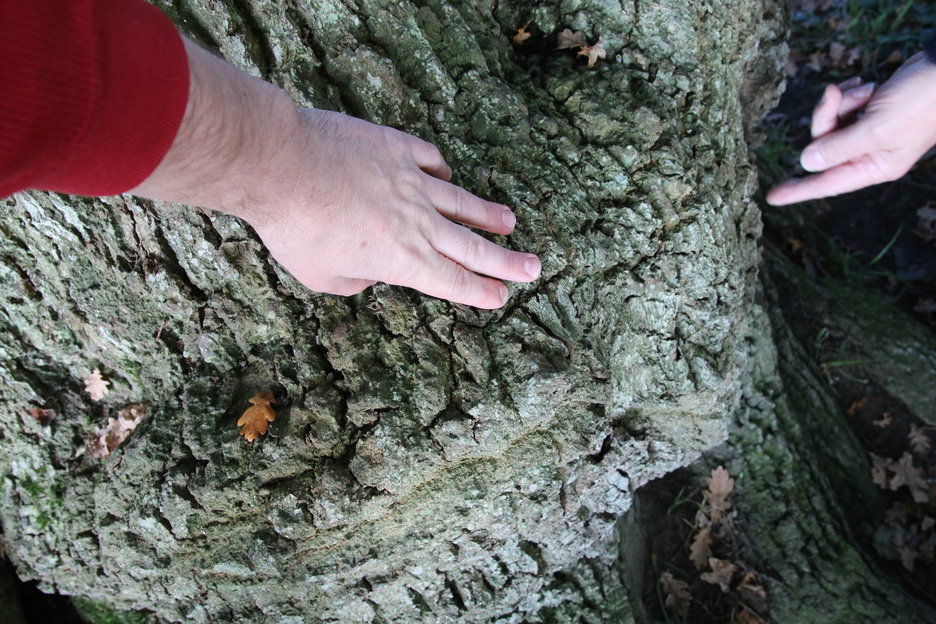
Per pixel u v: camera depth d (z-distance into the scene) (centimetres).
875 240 368
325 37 164
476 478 170
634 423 203
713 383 198
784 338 304
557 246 168
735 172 210
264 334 173
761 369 269
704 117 199
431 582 194
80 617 211
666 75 191
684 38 192
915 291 350
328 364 167
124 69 85
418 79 172
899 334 315
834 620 256
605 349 179
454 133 171
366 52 164
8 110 73
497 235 164
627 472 205
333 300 168
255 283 168
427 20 173
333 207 129
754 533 274
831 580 261
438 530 176
